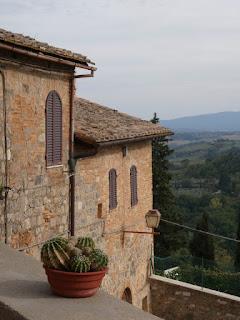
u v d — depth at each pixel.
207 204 50.03
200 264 21.12
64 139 12.55
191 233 41.53
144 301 18.11
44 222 11.73
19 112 10.63
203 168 65.88
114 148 15.35
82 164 13.44
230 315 17.23
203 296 17.62
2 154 10.12
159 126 18.50
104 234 14.82
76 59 11.84
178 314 18.16
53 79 11.89
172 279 18.84
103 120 15.75
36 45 10.34
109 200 15.12
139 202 17.48
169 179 32.97
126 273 16.42
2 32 9.66
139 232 16.08
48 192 11.88
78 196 13.30
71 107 12.75
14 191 10.54
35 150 11.28
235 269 21.06
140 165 17.53
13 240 10.55
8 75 10.19
